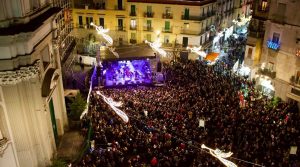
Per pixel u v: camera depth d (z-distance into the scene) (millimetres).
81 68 47125
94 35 53406
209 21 52875
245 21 70375
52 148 18031
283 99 33656
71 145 19500
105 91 32500
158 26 50812
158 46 44281
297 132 23812
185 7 48219
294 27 31000
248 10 72500
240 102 27375
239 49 54406
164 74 38344
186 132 22641
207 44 53281
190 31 49469
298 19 30516
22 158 15336
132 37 52875
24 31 13062
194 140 22359
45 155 16375
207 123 24484
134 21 51562
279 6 32594
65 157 18141
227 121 24594
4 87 13797
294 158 21172
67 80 39438
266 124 24328
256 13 36625
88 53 50344
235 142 22672
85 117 22391
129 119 24625
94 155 19844
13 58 13398
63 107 20688
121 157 20016
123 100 28328
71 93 27438
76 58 48938
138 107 26500
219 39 60062
